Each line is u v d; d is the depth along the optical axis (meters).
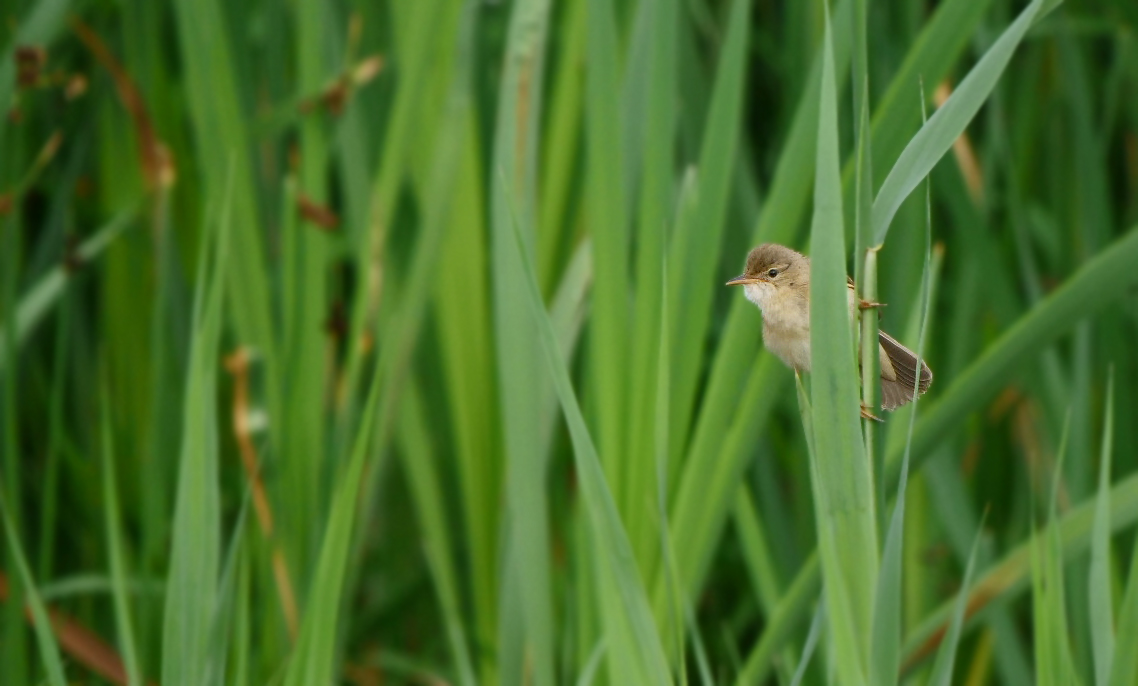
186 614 7.47
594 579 7.59
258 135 7.74
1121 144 7.95
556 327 7.64
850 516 7.32
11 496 7.71
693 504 7.56
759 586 7.64
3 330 7.76
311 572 7.64
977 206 7.77
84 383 7.90
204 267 7.52
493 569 7.69
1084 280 7.54
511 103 7.62
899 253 7.73
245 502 7.50
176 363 7.84
